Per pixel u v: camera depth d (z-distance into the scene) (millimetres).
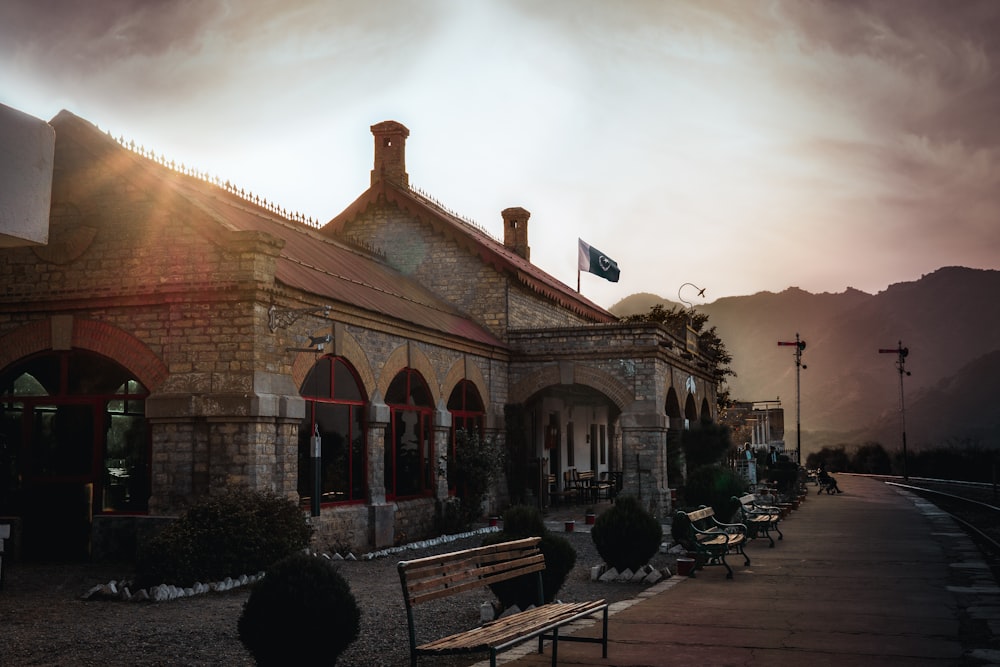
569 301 30656
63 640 8656
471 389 23250
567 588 11961
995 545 16328
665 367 25516
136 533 14000
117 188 15148
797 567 13672
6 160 5742
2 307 15398
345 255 22594
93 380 15156
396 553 16734
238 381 13961
